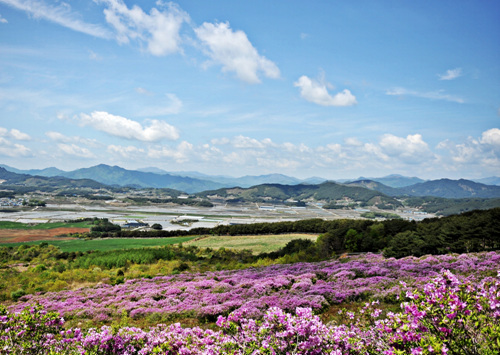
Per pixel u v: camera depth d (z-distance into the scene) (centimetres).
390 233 7912
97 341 818
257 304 1869
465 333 534
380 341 680
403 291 1633
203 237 11988
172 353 728
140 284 3572
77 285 4322
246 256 6919
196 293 2630
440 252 5006
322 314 1723
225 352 689
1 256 8662
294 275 2886
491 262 2239
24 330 808
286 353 649
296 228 11931
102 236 13938
